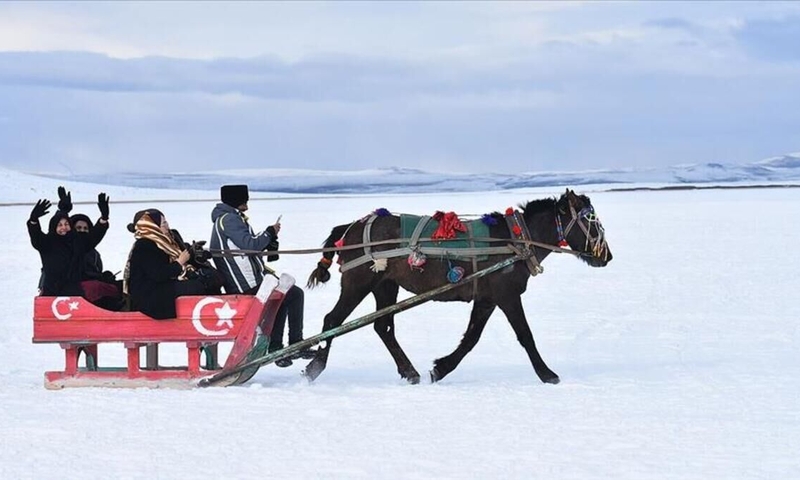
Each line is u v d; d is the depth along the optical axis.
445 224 11.43
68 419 9.30
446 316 17.50
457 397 10.40
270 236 11.28
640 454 8.03
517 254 11.46
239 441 8.46
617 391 10.72
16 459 7.88
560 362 12.91
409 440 8.50
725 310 17.84
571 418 9.36
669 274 24.34
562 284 22.45
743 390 10.69
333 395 10.52
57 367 12.71
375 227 11.58
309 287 11.68
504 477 7.39
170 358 13.50
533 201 11.95
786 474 7.46
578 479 7.34
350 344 14.69
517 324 11.48
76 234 11.22
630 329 15.77
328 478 7.38
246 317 10.80
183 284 10.91
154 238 10.79
